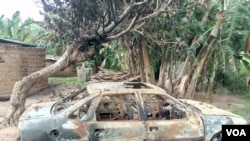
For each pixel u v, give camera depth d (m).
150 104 5.88
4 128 8.18
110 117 5.80
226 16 11.86
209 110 6.12
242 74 16.30
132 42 13.13
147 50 12.84
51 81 21.08
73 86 18.30
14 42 14.80
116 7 9.76
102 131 5.25
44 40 24.62
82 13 8.27
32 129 5.18
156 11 9.27
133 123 5.34
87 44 9.11
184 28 11.80
